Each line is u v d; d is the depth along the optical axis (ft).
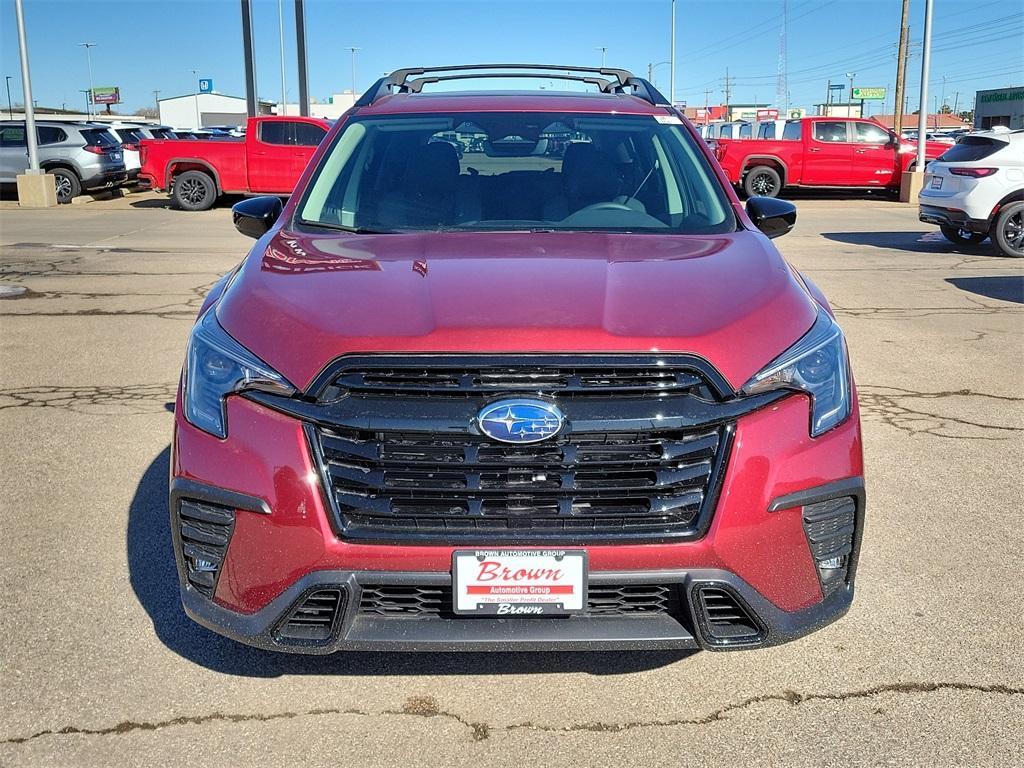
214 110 269.03
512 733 8.36
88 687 8.95
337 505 7.60
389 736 8.30
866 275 34.83
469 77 14.87
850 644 9.78
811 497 7.84
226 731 8.35
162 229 50.52
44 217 57.31
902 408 18.16
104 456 15.21
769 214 11.83
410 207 11.34
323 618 7.84
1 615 10.23
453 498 7.57
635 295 8.32
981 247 43.60
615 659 9.52
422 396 7.55
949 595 10.79
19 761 7.89
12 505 13.21
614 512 7.59
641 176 11.85
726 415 7.62
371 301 8.20
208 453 7.87
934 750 8.10
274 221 11.84
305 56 81.10
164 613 10.34
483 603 7.58
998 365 21.49
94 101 290.97
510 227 11.04
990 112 240.94
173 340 23.75
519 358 7.53
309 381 7.63
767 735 8.33
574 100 13.42
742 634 7.88
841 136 70.54
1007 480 14.37
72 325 25.48
